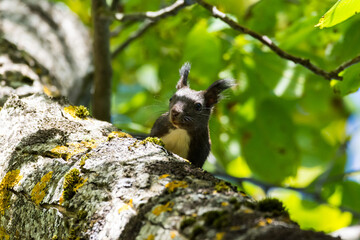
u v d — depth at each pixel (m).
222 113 12.06
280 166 11.80
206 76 11.01
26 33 11.18
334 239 3.47
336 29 9.66
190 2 9.03
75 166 5.48
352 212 12.32
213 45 10.45
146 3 13.48
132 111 14.58
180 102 10.45
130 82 16.48
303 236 3.49
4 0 12.27
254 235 3.56
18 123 6.80
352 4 5.94
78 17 13.88
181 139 10.36
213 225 3.84
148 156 5.43
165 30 13.22
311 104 12.99
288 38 9.05
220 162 12.76
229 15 10.03
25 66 9.91
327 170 12.79
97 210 4.77
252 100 11.65
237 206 4.03
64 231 4.91
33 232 5.33
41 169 5.77
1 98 8.71
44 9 12.59
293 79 10.58
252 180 12.34
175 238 3.91
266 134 11.80
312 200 13.14
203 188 4.51
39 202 5.37
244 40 10.52
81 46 12.72
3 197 5.95
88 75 12.14
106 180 5.04
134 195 4.67
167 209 4.27
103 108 10.88
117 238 4.36
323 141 14.62
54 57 11.23
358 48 9.26
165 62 13.66
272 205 4.02
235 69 10.81
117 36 14.27
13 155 6.31
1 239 5.88
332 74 7.71
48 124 6.74
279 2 11.50
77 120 6.95
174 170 5.00
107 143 5.88
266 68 10.66
